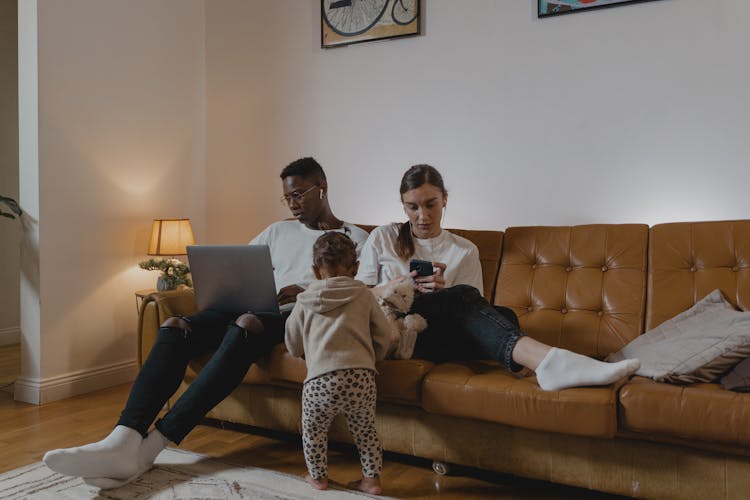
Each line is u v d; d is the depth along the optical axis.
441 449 1.81
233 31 3.45
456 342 1.94
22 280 2.69
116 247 3.00
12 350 3.81
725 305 1.90
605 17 2.55
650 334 1.94
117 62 2.99
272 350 2.01
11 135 4.00
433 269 2.06
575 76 2.62
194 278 2.17
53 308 2.71
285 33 3.32
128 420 1.76
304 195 2.43
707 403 1.42
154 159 3.19
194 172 3.44
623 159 2.53
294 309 1.78
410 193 2.16
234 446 2.10
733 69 2.34
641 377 1.74
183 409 1.84
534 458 1.68
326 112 3.21
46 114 2.66
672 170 2.45
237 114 3.45
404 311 1.92
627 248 2.18
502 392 1.62
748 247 2.00
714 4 2.36
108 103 2.95
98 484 1.69
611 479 1.59
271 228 2.58
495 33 2.78
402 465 1.93
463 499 1.68
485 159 2.81
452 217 2.89
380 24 3.04
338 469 1.89
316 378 1.65
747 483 1.43
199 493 1.69
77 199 2.81
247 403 2.17
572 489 1.75
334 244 1.76
